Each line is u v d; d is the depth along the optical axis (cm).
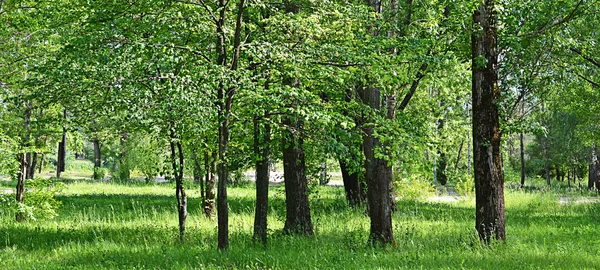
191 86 837
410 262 899
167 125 1000
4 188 2928
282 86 946
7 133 1519
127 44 889
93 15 1041
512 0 1277
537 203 2427
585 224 1650
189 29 1030
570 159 4603
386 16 1375
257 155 1120
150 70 853
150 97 848
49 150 1554
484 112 1178
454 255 994
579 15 1359
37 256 1065
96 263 970
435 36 1359
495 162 1173
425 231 1391
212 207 1666
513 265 891
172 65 866
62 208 1933
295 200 1316
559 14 1300
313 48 976
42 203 1555
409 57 1019
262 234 1153
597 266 892
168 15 981
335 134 1016
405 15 1563
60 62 952
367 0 1282
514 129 1288
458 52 1524
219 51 1026
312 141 1041
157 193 2819
